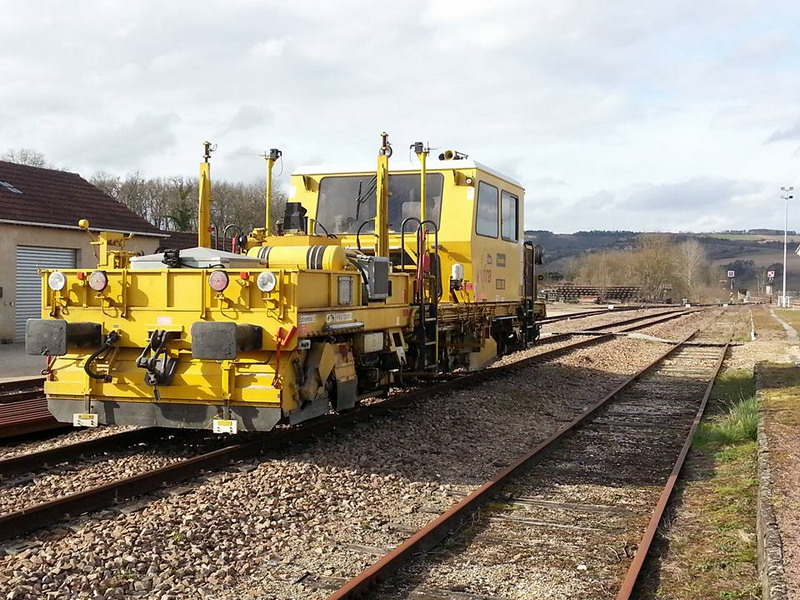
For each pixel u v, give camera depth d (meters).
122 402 7.77
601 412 11.42
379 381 9.70
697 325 38.16
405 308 10.00
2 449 8.34
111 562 4.98
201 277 7.50
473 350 12.76
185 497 6.42
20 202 22.72
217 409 7.45
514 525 6.13
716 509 6.50
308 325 7.47
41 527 5.63
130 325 7.75
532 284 16.47
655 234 105.69
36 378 13.55
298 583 4.88
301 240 8.92
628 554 5.48
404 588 4.84
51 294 8.03
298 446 8.30
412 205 12.22
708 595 4.71
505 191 13.94
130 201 60.97
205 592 4.71
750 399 11.41
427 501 6.75
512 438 9.54
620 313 49.84
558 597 4.74
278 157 11.11
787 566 4.50
